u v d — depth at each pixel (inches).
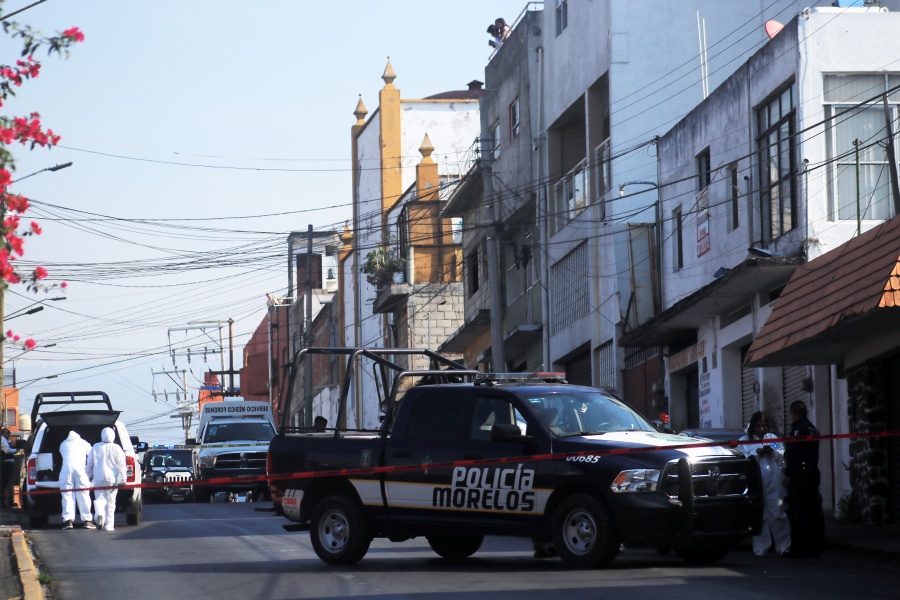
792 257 1876.2
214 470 3186.5
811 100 1916.8
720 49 2711.6
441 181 4653.1
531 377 1359.5
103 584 1143.0
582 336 2935.5
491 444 1237.1
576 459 1182.9
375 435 1338.6
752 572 1163.9
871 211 1902.1
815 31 1924.2
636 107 2711.6
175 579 1173.1
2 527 1777.8
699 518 1173.1
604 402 1284.4
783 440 1291.8
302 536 1652.3
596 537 1162.0
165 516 2266.2
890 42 1927.9
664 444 1195.9
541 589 1037.2
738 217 2178.9
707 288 2050.9
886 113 1796.3
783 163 2004.2
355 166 5506.9
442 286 4495.6
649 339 2519.7
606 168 2755.9
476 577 1141.7
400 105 5118.1
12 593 1035.3
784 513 1373.0
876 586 1054.4
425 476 1258.6
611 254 2704.2
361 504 1289.4
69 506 1899.6
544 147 3208.7
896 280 1405.0
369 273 4783.5
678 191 2495.1
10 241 911.7
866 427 1745.8
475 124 5157.5
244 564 1306.6
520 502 1208.8
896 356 1715.1
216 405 3444.9
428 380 1462.8
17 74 999.6
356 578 1154.7
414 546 1520.7
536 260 3275.1
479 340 3919.8
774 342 1692.9
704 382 2333.9
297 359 1385.3
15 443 2485.2
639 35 2723.9
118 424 2059.5
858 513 1785.2
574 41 2977.4
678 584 1060.5
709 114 2305.6
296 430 1379.2
